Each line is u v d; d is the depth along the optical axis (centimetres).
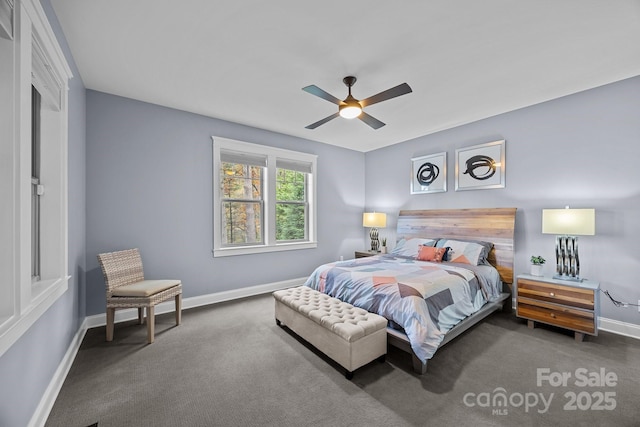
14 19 126
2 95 124
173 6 182
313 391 188
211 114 372
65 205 205
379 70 260
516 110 358
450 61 246
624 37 213
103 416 165
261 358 232
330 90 300
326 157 516
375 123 286
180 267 356
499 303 331
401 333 221
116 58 243
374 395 184
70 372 210
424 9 184
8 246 123
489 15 190
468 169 405
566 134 319
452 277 278
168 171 347
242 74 269
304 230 496
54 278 197
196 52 234
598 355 237
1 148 123
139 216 328
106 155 308
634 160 276
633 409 171
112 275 270
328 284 295
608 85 291
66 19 194
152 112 337
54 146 199
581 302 265
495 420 161
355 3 179
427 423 159
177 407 173
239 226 418
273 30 206
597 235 297
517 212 359
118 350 245
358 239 568
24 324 130
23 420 137
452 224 416
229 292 395
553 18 193
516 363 224
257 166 430
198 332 283
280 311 290
